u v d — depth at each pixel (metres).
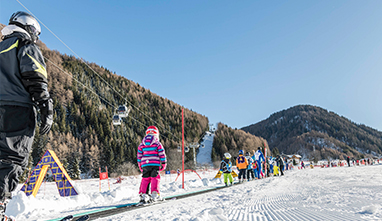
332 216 2.51
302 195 4.62
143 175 4.22
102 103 117.88
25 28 1.80
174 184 9.52
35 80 1.62
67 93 98.69
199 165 75.25
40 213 3.61
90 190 13.12
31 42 1.75
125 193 6.55
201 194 5.73
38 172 8.02
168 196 5.34
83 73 129.12
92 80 130.38
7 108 1.56
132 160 78.06
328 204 3.33
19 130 1.58
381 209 2.83
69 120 88.00
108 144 73.00
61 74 106.38
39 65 1.67
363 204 3.21
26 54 1.64
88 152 66.81
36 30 1.88
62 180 8.24
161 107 145.38
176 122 133.12
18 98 1.59
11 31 1.77
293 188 6.30
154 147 4.29
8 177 1.55
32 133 1.66
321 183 7.55
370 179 8.38
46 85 1.69
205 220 2.41
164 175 33.09
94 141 77.25
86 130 81.50
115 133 90.12
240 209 3.24
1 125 1.54
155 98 152.12
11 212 3.84
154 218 2.62
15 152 1.56
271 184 7.99
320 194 4.59
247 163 10.84
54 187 16.89
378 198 3.72
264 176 14.23
